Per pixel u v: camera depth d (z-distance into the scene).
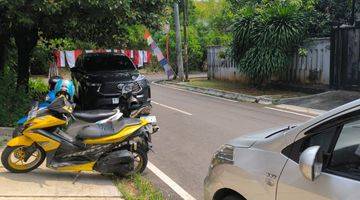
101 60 14.92
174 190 6.89
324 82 18.47
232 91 20.27
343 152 3.43
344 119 3.50
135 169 7.39
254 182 4.05
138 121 7.29
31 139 7.02
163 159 8.69
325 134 3.61
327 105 15.41
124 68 14.83
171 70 29.66
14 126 10.66
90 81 13.54
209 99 18.80
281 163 3.85
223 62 26.11
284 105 16.31
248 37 19.62
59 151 7.00
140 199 6.23
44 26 12.72
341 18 20.75
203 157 8.82
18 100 11.73
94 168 7.02
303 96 17.30
